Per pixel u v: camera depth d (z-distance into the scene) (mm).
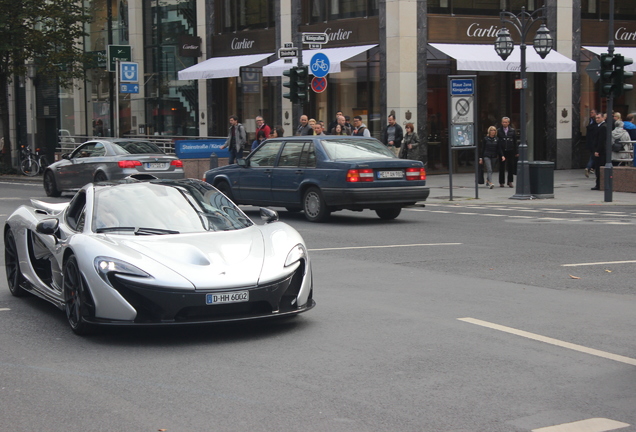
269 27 32938
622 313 7496
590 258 10938
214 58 35094
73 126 41781
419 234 13695
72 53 34625
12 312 7844
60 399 5055
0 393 5195
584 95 31297
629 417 4668
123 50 29531
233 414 4727
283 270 6629
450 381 5371
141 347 6355
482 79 29812
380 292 8547
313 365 5781
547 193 20406
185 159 27578
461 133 20172
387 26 28219
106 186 7785
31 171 35188
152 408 4852
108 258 6398
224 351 6203
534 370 5625
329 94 30516
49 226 7328
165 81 37719
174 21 37031
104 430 4484
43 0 34375
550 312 7535
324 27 30375
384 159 15203
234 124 24547
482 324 7023
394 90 28188
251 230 7359
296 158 15875
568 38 30531
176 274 6277
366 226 14945
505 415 4699
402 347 6270
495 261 10680
